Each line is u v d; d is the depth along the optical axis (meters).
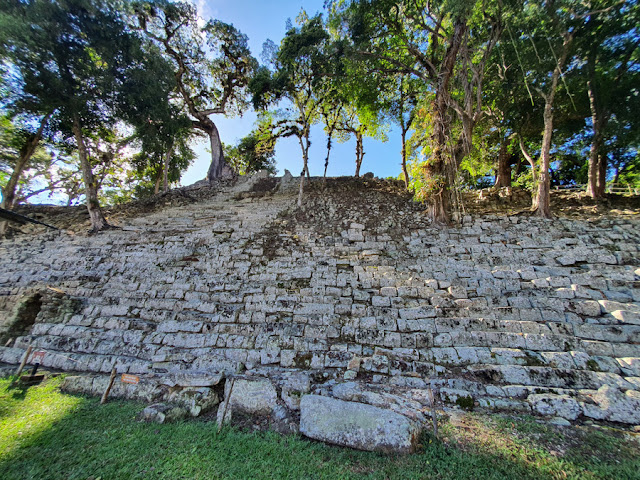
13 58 13.88
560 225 12.55
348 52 15.84
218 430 5.03
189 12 22.62
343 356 7.13
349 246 13.23
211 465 4.18
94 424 5.21
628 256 9.84
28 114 16.47
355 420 4.74
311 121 21.95
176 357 7.48
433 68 15.30
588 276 8.95
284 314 9.09
